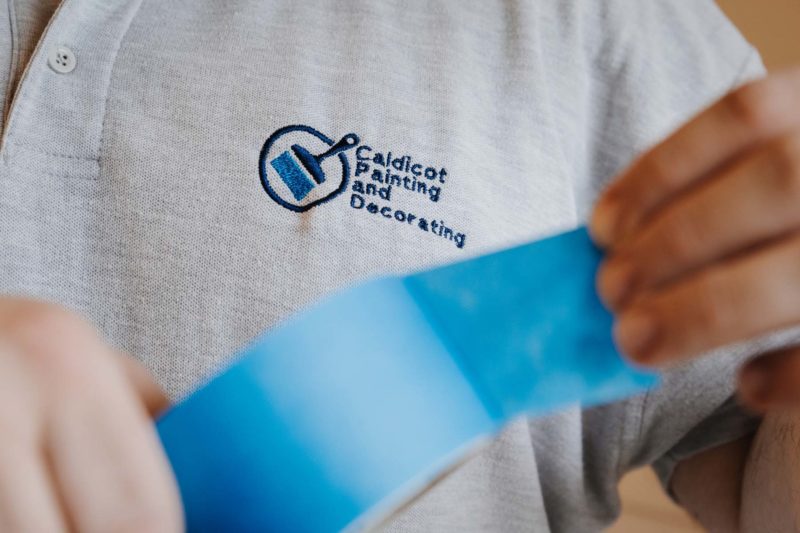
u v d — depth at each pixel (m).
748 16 0.90
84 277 0.47
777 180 0.24
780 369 0.27
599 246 0.29
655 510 0.93
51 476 0.22
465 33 0.56
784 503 0.49
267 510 0.24
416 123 0.52
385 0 0.56
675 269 0.26
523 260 0.29
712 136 0.26
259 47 0.52
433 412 0.26
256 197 0.49
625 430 0.57
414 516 0.47
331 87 0.52
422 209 0.50
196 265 0.48
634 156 0.60
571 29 0.59
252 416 0.25
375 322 0.27
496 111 0.56
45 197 0.47
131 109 0.49
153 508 0.22
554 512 0.57
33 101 0.48
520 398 0.27
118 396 0.23
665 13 0.64
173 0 0.54
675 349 0.25
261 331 0.47
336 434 0.25
